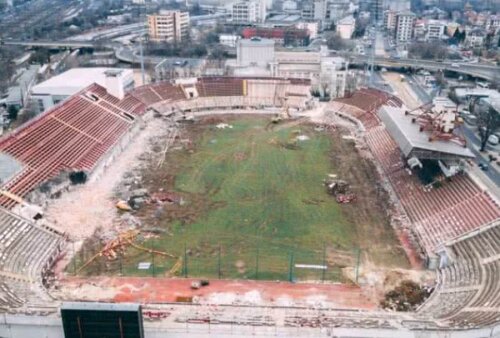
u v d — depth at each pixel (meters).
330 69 163.25
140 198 85.81
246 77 157.88
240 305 56.75
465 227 71.31
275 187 92.25
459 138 89.75
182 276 63.78
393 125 99.75
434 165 91.12
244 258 68.19
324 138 122.31
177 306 56.03
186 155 108.75
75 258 67.56
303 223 78.38
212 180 95.00
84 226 76.12
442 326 48.84
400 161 99.94
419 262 68.38
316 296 59.81
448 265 65.69
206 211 81.94
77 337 44.81
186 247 70.69
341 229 76.81
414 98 163.50
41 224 74.00
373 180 96.94
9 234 68.56
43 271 63.94
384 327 48.75
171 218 79.25
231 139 120.12
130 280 62.69
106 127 116.25
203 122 133.75
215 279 63.19
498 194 90.00
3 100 149.12
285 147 114.94
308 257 68.69
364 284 62.62
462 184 82.12
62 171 92.31
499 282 57.31
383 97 141.88
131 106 132.75
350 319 52.66
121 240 72.00
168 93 146.62
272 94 152.38
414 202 84.19
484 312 51.03
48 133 102.69
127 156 107.75
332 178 97.25
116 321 44.25
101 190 89.56
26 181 85.88
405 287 61.75
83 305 44.19
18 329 48.50
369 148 115.19
